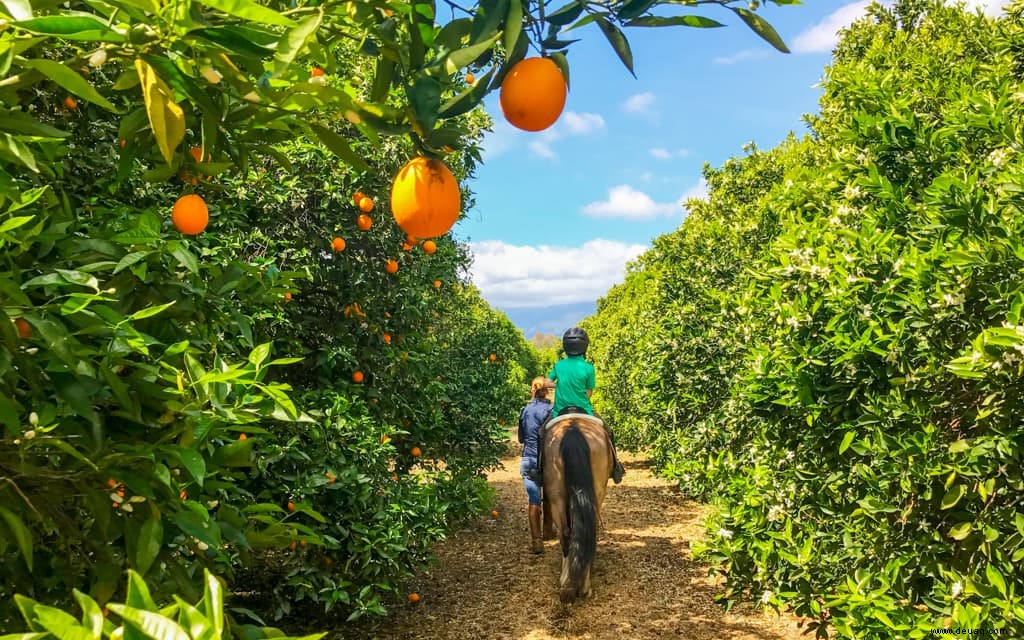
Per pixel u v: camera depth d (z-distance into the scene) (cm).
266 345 157
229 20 123
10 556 166
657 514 944
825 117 747
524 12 110
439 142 115
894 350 313
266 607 505
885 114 412
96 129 282
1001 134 346
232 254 419
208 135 141
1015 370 251
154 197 315
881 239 338
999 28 569
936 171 384
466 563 729
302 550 465
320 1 130
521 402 1288
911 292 315
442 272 731
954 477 282
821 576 373
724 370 800
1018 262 282
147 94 111
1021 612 226
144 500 160
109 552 169
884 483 309
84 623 75
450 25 114
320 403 507
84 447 150
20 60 104
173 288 193
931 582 302
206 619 74
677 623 545
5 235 135
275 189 484
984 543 271
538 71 106
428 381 691
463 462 874
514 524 910
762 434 449
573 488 553
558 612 576
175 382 161
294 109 148
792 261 382
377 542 488
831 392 345
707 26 113
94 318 146
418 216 113
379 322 588
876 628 286
